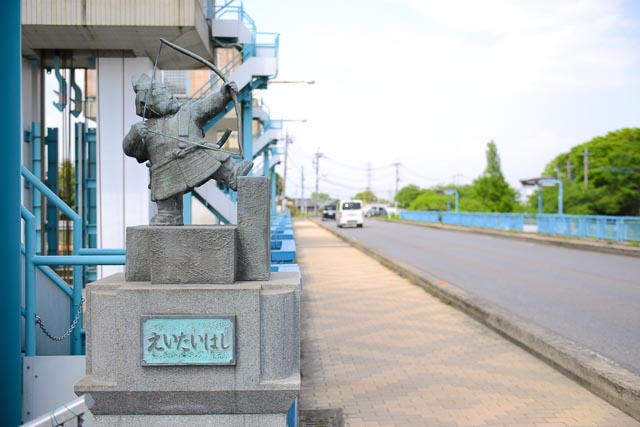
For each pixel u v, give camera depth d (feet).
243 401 9.84
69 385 13.19
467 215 125.59
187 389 9.71
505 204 184.34
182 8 31.01
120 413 9.97
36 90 35.94
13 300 12.34
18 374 12.50
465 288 38.88
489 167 187.52
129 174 35.83
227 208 40.16
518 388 18.12
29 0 30.22
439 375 19.56
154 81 11.59
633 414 15.48
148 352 9.67
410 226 147.54
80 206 37.11
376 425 15.07
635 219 68.85
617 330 25.88
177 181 11.20
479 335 25.58
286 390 9.76
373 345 23.75
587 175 141.69
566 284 40.96
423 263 55.47
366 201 406.21
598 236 76.23
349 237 90.99
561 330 25.88
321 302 33.96
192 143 11.23
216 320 9.66
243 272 10.52
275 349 9.90
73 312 16.66
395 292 37.93
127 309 9.69
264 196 10.56
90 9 30.60
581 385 18.35
